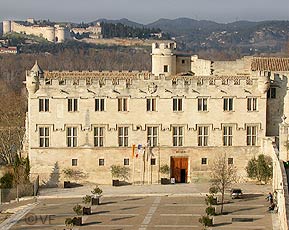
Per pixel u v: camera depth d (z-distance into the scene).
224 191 134.75
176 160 148.38
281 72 152.62
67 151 145.62
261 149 148.88
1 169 151.62
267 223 113.88
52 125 144.88
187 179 148.50
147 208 125.88
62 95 144.62
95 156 146.25
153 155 147.50
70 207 127.31
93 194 133.75
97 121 145.88
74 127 145.62
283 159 138.38
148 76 149.75
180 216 119.81
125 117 146.38
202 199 133.00
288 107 152.00
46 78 146.75
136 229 111.38
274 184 134.38
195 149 147.88
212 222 113.44
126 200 132.50
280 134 138.88
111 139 146.38
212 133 148.12
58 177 145.62
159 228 111.94
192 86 147.12
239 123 148.50
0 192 135.88
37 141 144.88
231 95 148.00
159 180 147.88
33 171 145.00
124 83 145.88
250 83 148.25
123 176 147.00
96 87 145.25
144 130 146.88
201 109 147.88
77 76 156.12
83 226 113.50
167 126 147.25
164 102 146.88
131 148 146.75
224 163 140.50
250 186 144.38
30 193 137.50
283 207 104.69
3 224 115.31
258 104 148.88
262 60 161.88
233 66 165.62
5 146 191.88
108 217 119.50
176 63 172.75
